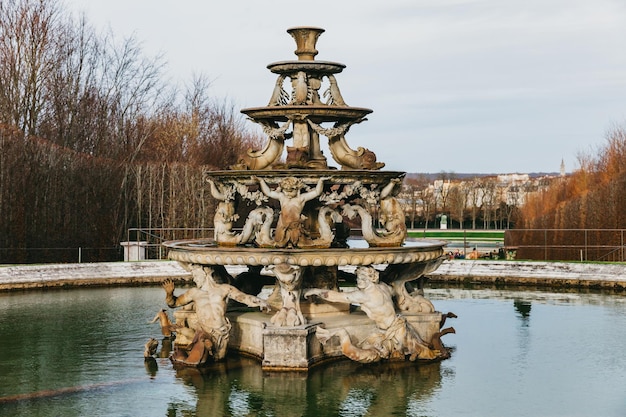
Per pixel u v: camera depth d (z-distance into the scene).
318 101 18.92
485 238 73.25
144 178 42.62
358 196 19.23
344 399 14.69
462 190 119.38
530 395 14.87
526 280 30.48
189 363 16.75
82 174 38.28
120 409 14.07
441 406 14.26
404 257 17.34
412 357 17.20
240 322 17.83
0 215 34.69
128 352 18.12
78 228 37.97
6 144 35.06
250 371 16.44
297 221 17.45
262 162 18.77
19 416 13.66
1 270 28.20
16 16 49.31
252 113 18.77
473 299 26.47
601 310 23.88
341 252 16.83
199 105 65.75
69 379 15.90
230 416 13.77
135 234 42.28
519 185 124.44
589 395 14.84
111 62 57.91
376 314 17.25
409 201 120.00
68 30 53.75
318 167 18.47
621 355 17.83
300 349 16.36
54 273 29.17
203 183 43.22
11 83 49.66
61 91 51.38
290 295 17.02
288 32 19.30
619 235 46.16
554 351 18.22
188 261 17.62
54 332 20.39
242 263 16.92
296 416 13.78
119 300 26.02
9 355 17.88
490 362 17.27
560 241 54.31
